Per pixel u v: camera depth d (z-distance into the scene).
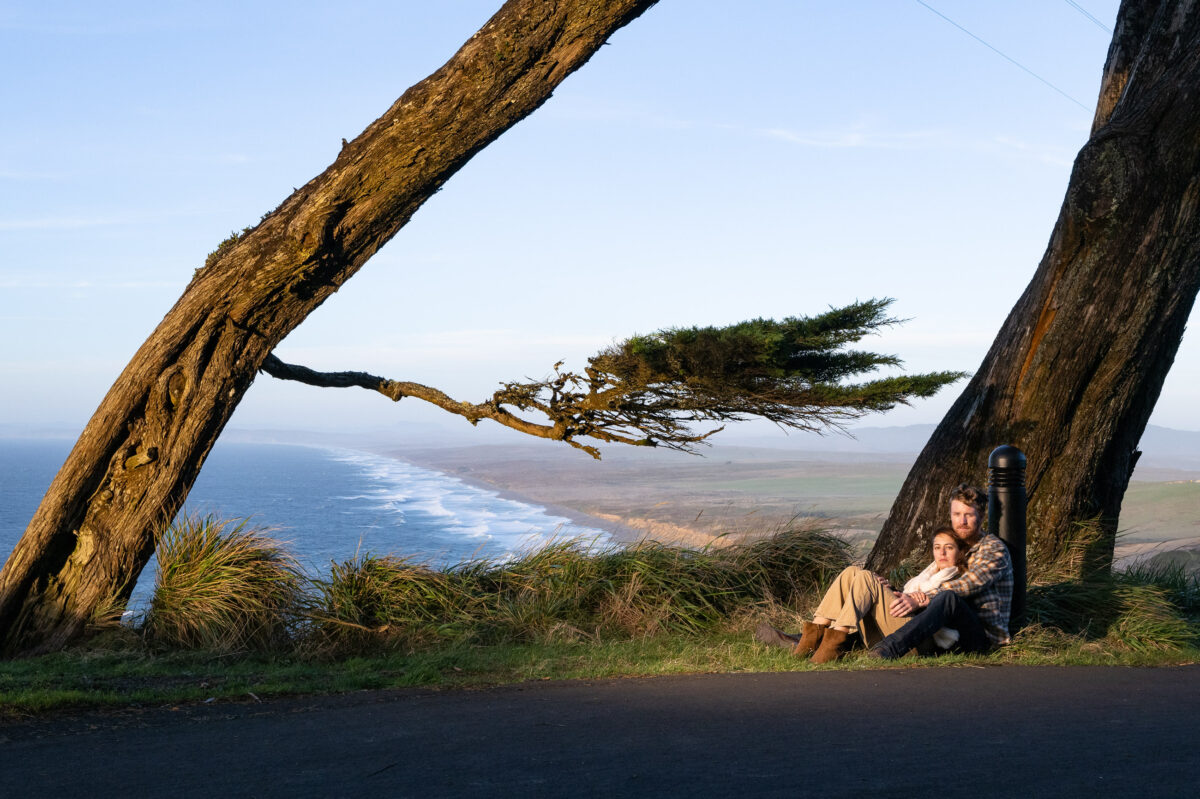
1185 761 3.53
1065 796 3.11
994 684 5.20
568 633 8.16
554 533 10.21
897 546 9.09
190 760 3.86
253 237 8.48
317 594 8.68
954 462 8.89
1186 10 8.46
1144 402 8.97
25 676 6.44
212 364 8.85
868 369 9.41
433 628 8.29
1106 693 4.96
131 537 8.81
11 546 55.12
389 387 10.38
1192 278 8.29
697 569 9.46
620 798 3.13
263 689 5.66
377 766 3.65
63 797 3.38
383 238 8.62
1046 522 8.51
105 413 8.75
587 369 9.28
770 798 3.11
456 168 8.24
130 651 7.82
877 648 6.07
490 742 4.00
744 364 8.79
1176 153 8.07
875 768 3.45
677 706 4.70
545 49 7.64
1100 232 8.22
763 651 6.71
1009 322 8.99
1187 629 7.10
